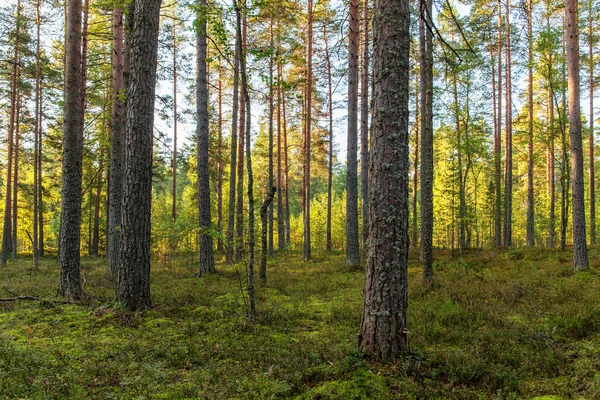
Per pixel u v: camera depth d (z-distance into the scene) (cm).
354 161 1590
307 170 2198
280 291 1074
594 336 593
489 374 462
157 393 405
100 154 2055
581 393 422
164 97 1653
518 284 977
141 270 758
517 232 3753
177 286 1109
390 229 488
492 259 1647
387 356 477
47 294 923
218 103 2575
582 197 1255
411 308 798
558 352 530
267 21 1886
